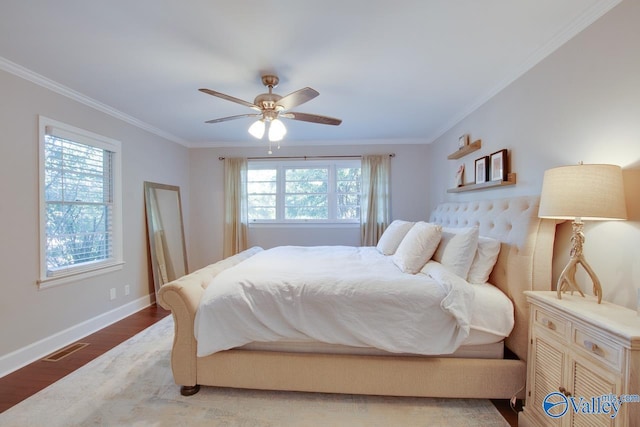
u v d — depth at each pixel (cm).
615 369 113
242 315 186
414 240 238
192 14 167
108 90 275
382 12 166
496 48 204
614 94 156
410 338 178
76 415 175
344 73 240
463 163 342
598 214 140
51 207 267
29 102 241
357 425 167
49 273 258
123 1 156
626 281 150
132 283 361
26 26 178
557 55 195
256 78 248
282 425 167
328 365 185
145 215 388
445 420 171
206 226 500
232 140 478
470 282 209
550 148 201
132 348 261
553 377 146
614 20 155
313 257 299
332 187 492
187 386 192
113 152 335
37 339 246
